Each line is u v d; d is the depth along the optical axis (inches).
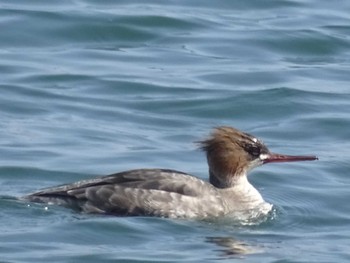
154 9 1195.3
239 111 979.3
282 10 1228.5
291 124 956.6
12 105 967.6
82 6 1184.8
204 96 1000.2
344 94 1015.0
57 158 852.6
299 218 765.9
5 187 792.9
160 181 740.0
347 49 1132.5
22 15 1142.3
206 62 1086.4
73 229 713.6
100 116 956.6
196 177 773.3
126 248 698.2
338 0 1268.5
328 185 831.1
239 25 1170.6
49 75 1030.4
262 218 753.6
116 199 732.0
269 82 1042.7
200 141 799.1
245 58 1104.8
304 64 1096.8
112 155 866.1
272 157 765.9
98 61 1076.5
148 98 995.3
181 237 716.0
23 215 725.3
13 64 1052.5
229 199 751.7
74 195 733.9
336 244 723.4
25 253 683.4
